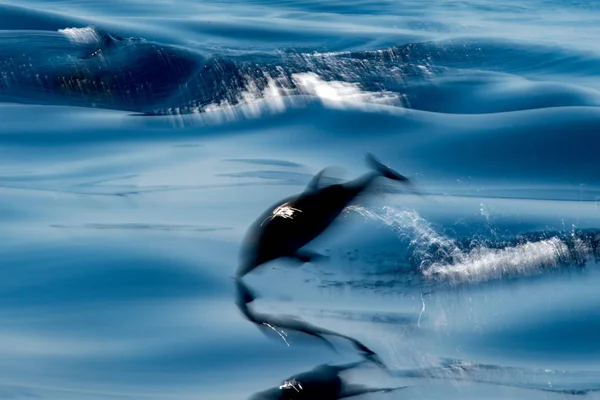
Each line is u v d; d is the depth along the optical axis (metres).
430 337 12.78
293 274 14.41
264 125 24.45
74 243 15.19
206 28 37.97
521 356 12.45
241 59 28.84
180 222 16.59
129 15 41.72
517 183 20.84
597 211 18.39
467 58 33.16
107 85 27.14
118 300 13.17
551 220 17.50
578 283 14.84
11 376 10.91
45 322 12.45
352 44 36.69
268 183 19.41
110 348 11.78
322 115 25.06
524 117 24.80
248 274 14.26
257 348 11.97
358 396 10.97
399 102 26.56
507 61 33.28
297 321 12.87
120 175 19.95
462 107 26.70
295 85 27.06
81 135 23.53
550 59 33.56
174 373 11.23
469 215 17.45
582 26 42.50
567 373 11.98
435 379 11.59
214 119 25.00
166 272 14.14
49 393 10.57
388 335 12.70
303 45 36.25
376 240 15.76
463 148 22.77
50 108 25.70
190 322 12.61
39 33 30.45
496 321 13.40
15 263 14.26
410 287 14.34
